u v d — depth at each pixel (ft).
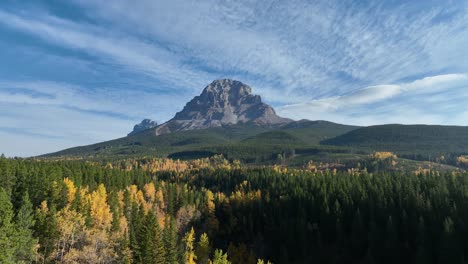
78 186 439.22
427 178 512.63
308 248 386.93
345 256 359.05
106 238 324.39
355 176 597.93
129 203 453.17
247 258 423.64
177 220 516.73
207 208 558.56
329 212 418.72
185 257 371.35
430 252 299.99
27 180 365.61
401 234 347.97
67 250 301.63
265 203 538.88
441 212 346.74
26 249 242.37
